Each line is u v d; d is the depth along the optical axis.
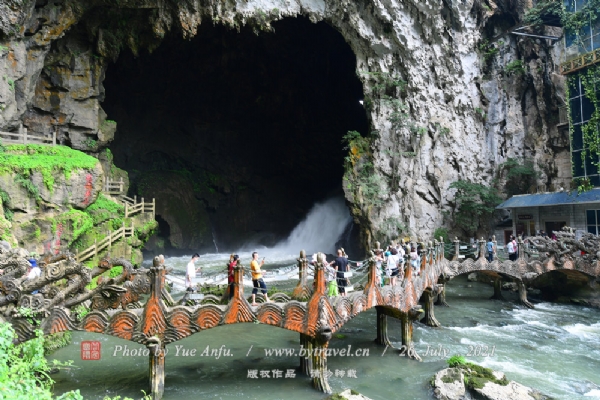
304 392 10.23
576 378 11.72
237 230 44.19
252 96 44.31
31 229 17.16
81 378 10.78
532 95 34.03
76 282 9.61
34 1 21.02
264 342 14.29
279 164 47.41
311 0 30.00
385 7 30.80
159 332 9.54
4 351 6.63
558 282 21.86
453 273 19.73
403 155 31.53
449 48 32.72
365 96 32.34
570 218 25.62
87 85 26.58
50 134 25.69
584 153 25.70
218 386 10.54
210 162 44.62
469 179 33.25
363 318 18.08
